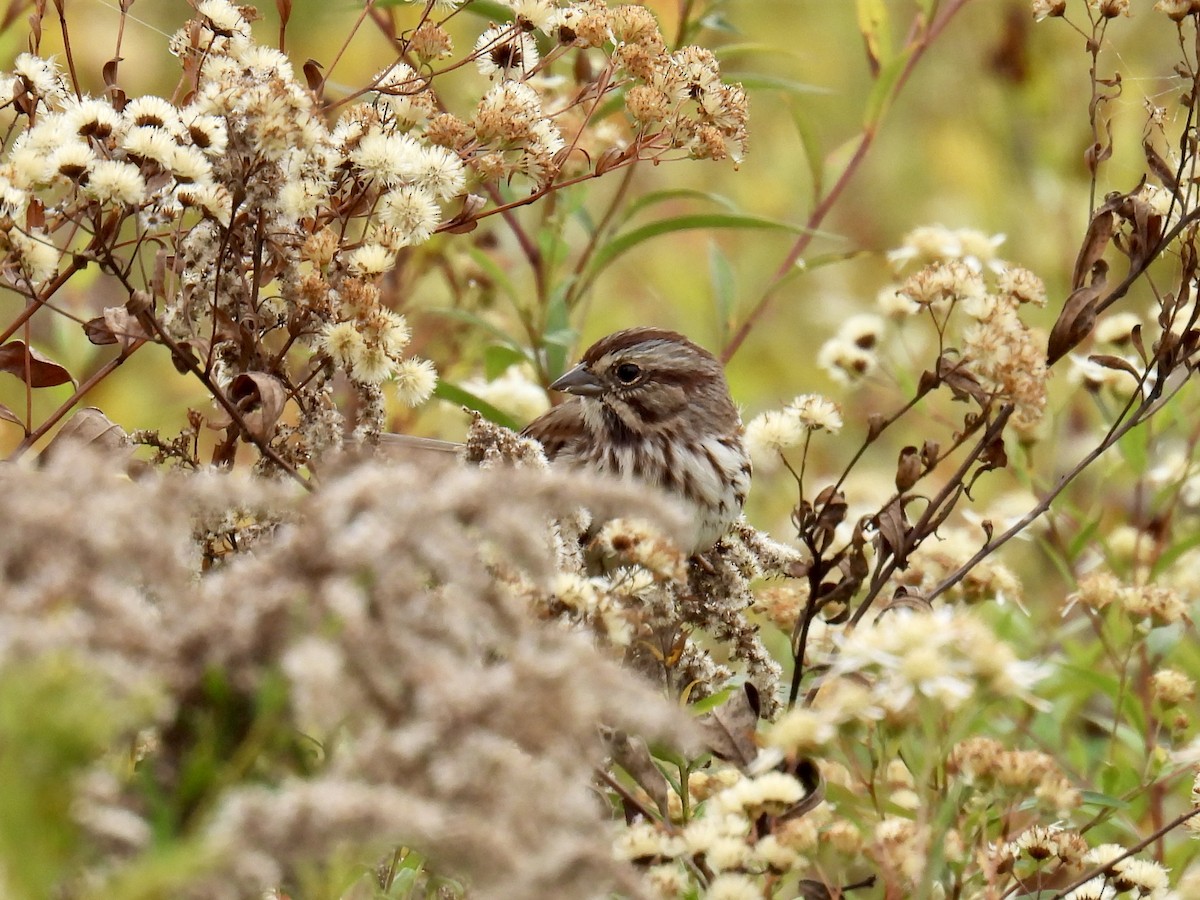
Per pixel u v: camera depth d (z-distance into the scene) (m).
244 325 6.91
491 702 3.79
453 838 3.63
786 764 6.66
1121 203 7.79
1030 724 9.16
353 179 7.40
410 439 8.98
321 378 7.14
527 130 7.64
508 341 10.45
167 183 6.79
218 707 3.96
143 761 4.14
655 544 6.18
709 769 7.88
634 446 10.27
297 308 6.96
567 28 7.88
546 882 3.78
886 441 14.40
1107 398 12.28
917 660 5.19
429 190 6.98
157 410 11.48
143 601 4.36
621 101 9.87
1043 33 15.91
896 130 17.34
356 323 6.75
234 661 3.90
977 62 17.19
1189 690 8.16
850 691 5.50
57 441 6.87
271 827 3.46
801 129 11.16
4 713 3.40
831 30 18.17
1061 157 15.03
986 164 16.08
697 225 10.08
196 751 3.89
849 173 11.36
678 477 10.16
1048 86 15.61
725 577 7.98
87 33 13.84
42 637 3.64
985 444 7.59
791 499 13.16
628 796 6.28
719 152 7.90
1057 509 10.24
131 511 3.96
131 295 6.31
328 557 3.94
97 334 7.25
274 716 3.92
